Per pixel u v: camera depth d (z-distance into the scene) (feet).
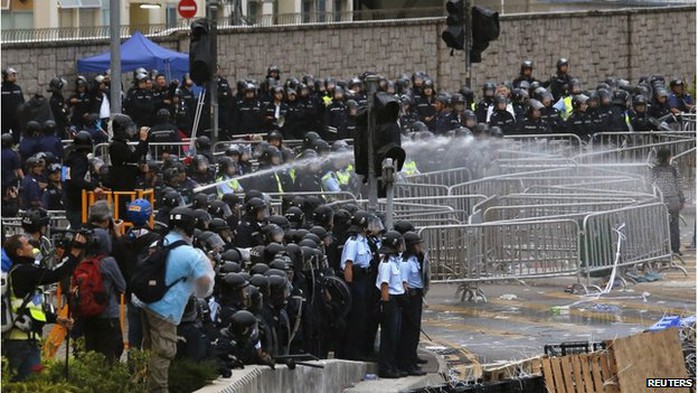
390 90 327.47
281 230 177.47
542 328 208.54
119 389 131.85
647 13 473.26
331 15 434.71
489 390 147.33
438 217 244.22
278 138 255.91
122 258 156.87
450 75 441.68
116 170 194.08
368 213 185.98
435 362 187.83
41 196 237.45
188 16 372.79
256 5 465.88
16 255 129.80
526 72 362.94
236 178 235.61
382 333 181.88
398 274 181.57
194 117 318.45
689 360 155.22
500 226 230.07
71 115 318.45
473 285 231.50
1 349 127.34
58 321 130.11
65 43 364.99
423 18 437.17
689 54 480.23
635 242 243.81
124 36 387.75
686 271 254.06
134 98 313.73
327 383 170.19
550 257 233.35
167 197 190.70
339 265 192.13
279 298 162.09
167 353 137.80
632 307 223.71
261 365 154.71
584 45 465.06
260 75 410.72
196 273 137.39
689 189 319.06
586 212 243.60
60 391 124.67
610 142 326.03
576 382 150.30
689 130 343.67
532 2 483.92
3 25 389.80
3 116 303.68
